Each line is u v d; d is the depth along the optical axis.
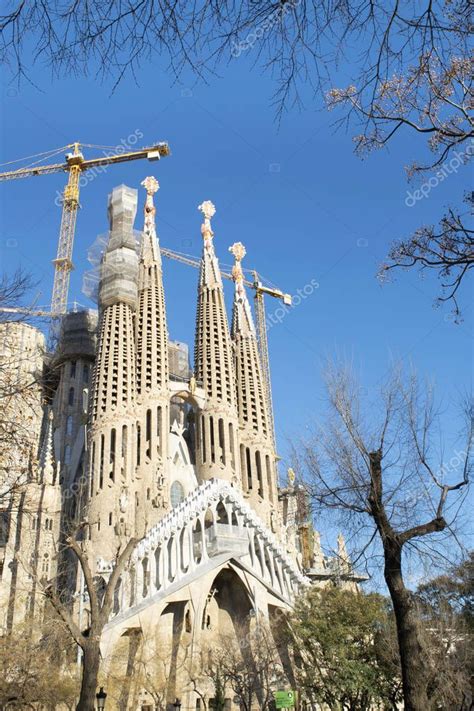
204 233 135.62
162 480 99.62
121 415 100.81
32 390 28.91
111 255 114.06
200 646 71.69
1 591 83.62
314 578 100.81
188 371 143.00
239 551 82.19
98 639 29.92
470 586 49.09
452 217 15.95
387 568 22.94
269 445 119.94
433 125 14.84
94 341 134.75
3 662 45.34
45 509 93.75
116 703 63.53
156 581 78.19
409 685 21.52
